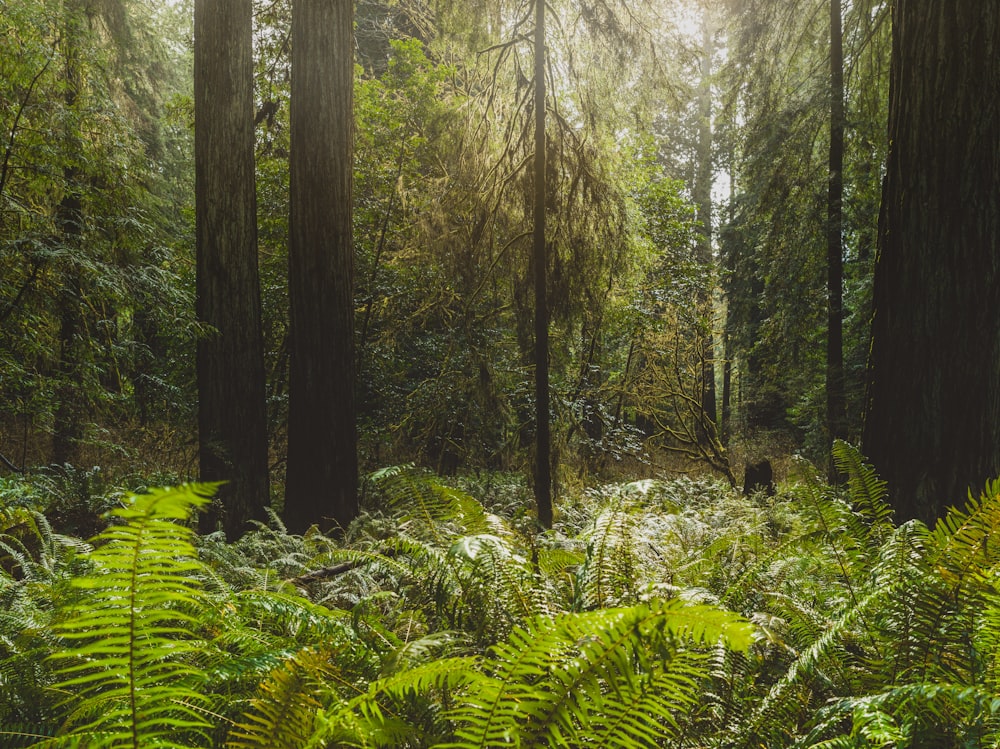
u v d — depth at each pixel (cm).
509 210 956
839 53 1188
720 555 384
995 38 474
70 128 701
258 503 737
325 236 730
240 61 755
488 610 243
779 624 241
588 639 128
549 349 1037
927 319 478
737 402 2138
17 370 693
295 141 734
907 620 203
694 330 1401
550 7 876
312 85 730
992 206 470
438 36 952
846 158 1262
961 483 457
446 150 1002
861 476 333
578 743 133
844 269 1398
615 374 1408
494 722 130
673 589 221
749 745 197
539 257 877
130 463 836
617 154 957
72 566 263
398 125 1112
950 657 196
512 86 948
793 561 300
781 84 1264
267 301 1057
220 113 744
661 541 350
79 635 128
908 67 504
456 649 216
